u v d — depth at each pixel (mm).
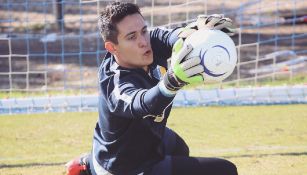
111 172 8039
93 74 24688
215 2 35344
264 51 26797
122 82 7332
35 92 21859
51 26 32375
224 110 18688
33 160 13953
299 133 15742
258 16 31516
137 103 6852
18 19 33531
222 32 7117
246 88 19781
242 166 12867
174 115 18094
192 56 6750
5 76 24781
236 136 15570
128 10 7473
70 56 27281
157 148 7918
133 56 7512
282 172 12383
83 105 19484
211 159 7996
